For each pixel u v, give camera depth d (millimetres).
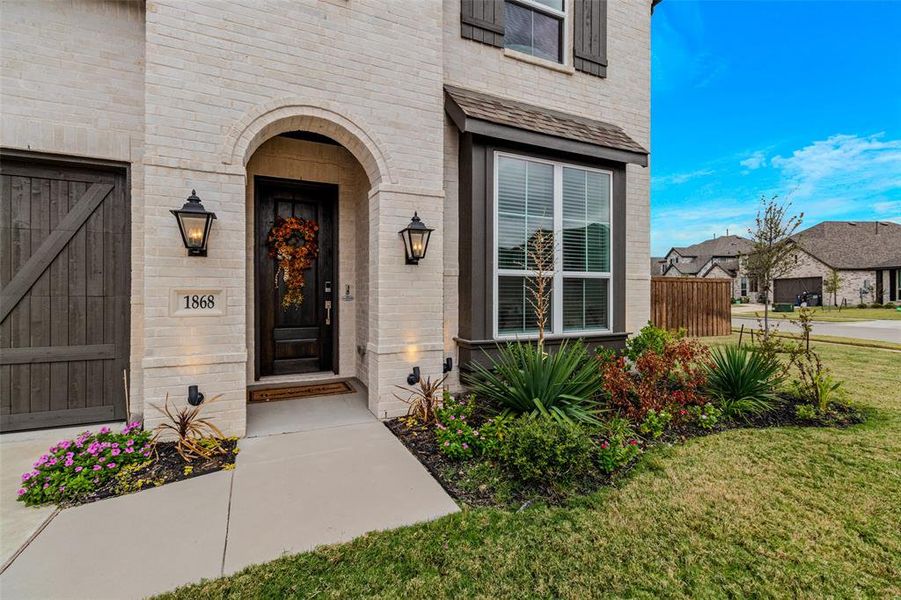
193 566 1974
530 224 4930
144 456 3039
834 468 3111
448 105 4566
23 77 3385
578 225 5250
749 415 4277
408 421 3963
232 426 3562
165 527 2281
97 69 3594
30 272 3568
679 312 10781
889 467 3127
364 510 2484
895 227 34688
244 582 1875
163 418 3334
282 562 2012
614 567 2027
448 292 4766
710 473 3020
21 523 2305
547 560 2066
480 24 5016
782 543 2230
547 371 3850
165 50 3314
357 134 4004
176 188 3355
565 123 5148
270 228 5355
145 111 3350
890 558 2111
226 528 2281
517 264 4855
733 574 1995
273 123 3740
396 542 2182
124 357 3832
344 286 5598
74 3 3529
